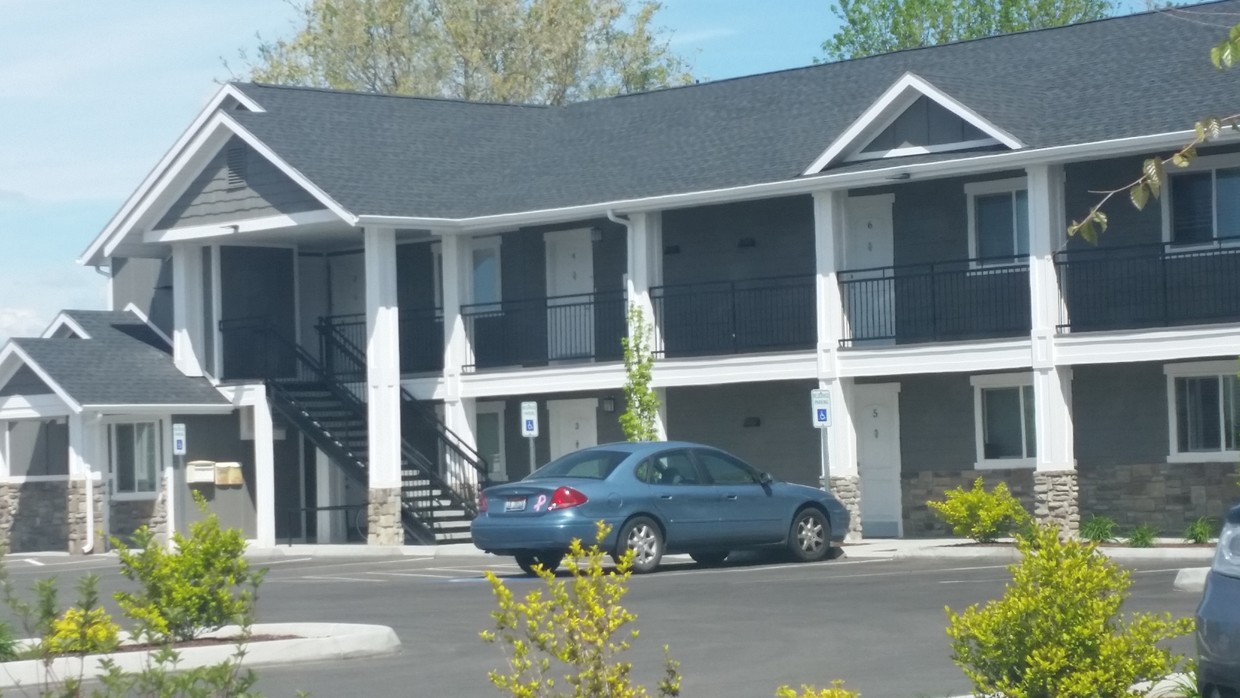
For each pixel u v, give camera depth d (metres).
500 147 35.97
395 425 31.89
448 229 32.22
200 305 35.03
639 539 22.27
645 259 30.28
